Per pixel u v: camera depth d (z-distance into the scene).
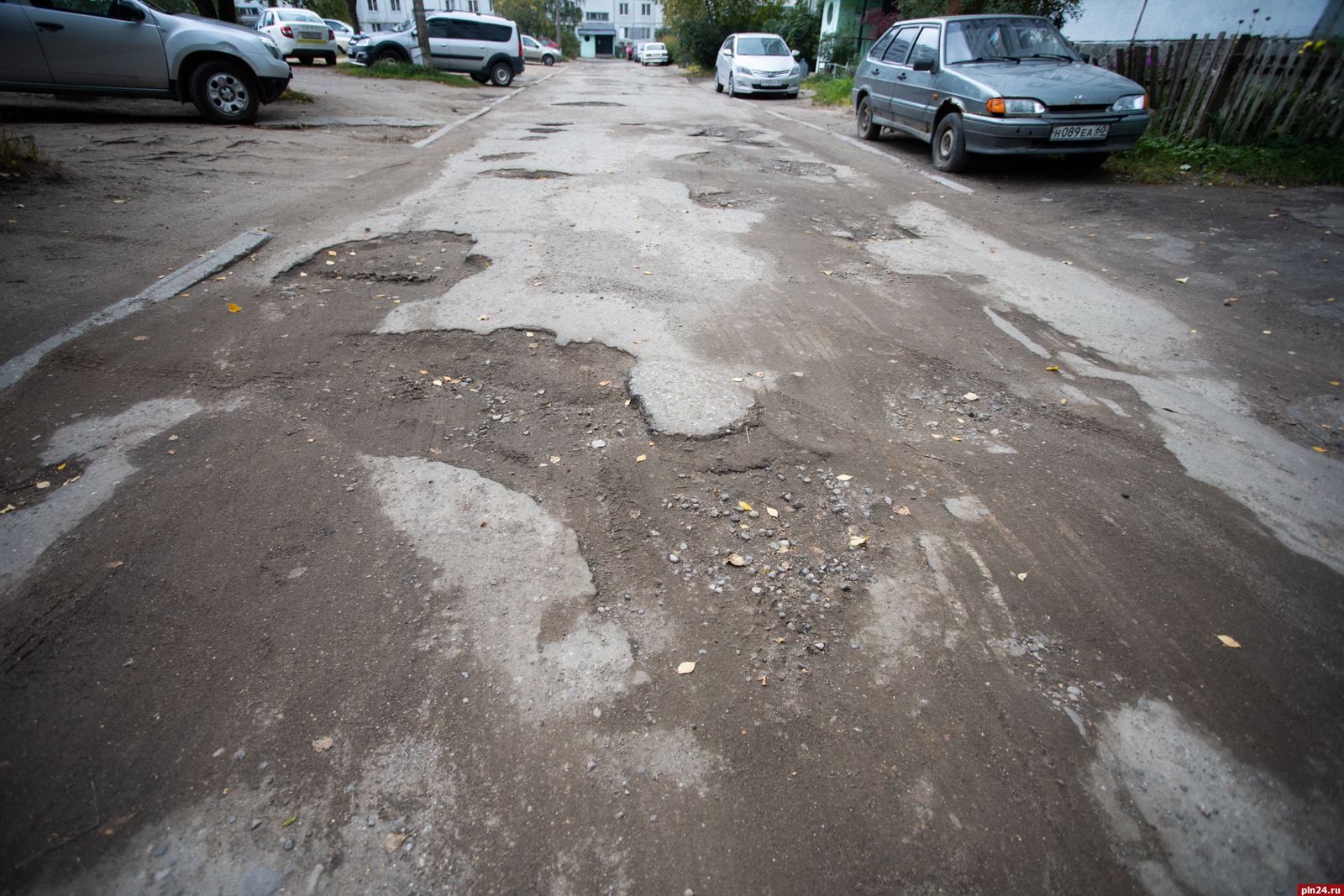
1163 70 9.09
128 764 1.71
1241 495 2.79
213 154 7.66
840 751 1.81
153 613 2.10
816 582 2.34
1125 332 4.24
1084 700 1.96
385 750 1.76
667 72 31.77
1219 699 1.97
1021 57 8.45
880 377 3.66
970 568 2.41
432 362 3.61
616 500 2.68
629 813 1.66
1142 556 2.47
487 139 9.79
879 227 6.27
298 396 3.23
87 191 5.88
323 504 2.56
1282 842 1.64
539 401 3.31
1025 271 5.22
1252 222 6.11
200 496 2.56
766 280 4.89
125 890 1.48
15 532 2.36
